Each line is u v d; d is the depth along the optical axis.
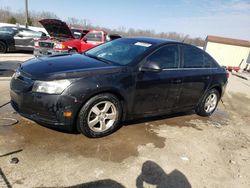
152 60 4.12
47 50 10.02
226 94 9.26
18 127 3.71
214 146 4.16
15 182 2.58
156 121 4.83
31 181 2.63
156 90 4.20
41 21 10.71
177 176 3.11
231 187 3.09
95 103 3.52
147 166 3.21
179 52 4.64
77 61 3.88
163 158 3.46
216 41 22.36
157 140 3.99
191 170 3.30
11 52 13.06
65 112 3.27
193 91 4.97
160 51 4.29
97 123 3.69
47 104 3.23
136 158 3.35
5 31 12.49
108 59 4.20
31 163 2.92
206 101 5.49
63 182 2.69
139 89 3.96
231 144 4.38
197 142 4.19
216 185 3.07
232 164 3.65
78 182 2.72
